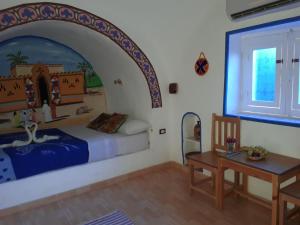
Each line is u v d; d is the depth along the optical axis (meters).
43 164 2.85
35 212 2.74
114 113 4.11
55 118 4.23
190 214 2.60
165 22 3.20
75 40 3.71
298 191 2.05
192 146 3.77
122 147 3.44
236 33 2.82
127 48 3.29
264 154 2.44
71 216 2.64
